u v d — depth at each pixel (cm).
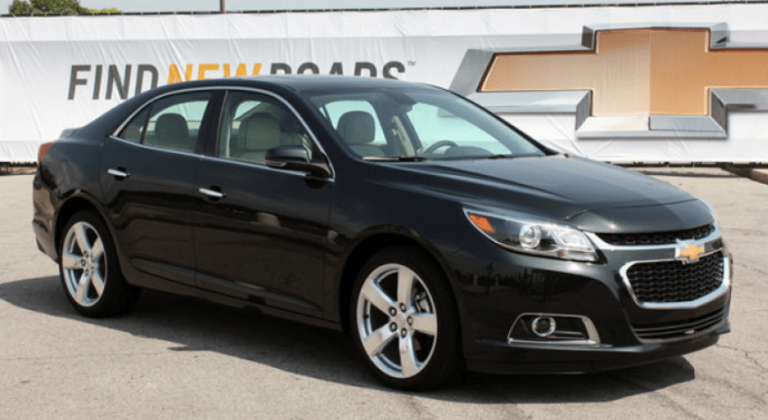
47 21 1795
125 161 580
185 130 562
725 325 466
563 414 420
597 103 1717
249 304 514
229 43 1797
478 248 419
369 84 566
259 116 529
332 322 476
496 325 416
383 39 1766
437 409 426
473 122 567
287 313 497
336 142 490
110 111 620
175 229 547
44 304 646
